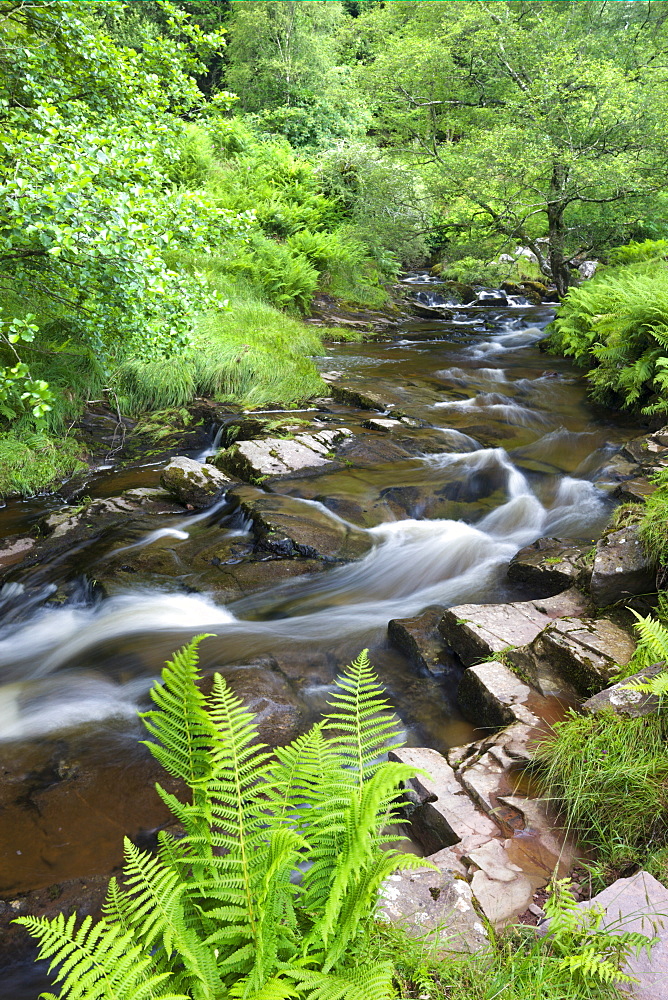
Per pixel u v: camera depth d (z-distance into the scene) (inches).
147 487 279.6
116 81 286.8
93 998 57.1
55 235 196.4
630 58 510.3
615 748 110.9
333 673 167.5
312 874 76.7
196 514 260.8
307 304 596.7
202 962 65.8
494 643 154.1
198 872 72.8
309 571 218.8
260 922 66.8
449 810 111.0
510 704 134.8
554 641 143.3
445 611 170.2
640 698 116.9
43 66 274.8
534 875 97.5
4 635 194.2
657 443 275.6
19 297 313.0
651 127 436.1
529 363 461.1
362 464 290.0
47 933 63.2
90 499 272.4
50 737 144.6
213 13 1090.7
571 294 462.0
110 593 203.6
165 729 81.0
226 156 741.9
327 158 786.2
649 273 438.9
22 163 208.7
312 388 388.5
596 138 456.8
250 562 221.0
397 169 602.9
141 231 225.0
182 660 76.5
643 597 153.9
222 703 81.5
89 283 235.0
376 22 606.2
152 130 293.4
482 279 602.2
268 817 75.3
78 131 224.4
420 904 91.5
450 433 323.3
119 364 357.1
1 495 279.3
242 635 183.0
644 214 490.0
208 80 1135.0
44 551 235.1
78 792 128.2
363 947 74.0
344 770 84.0
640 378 311.1
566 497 257.3
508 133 450.6
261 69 1000.2
